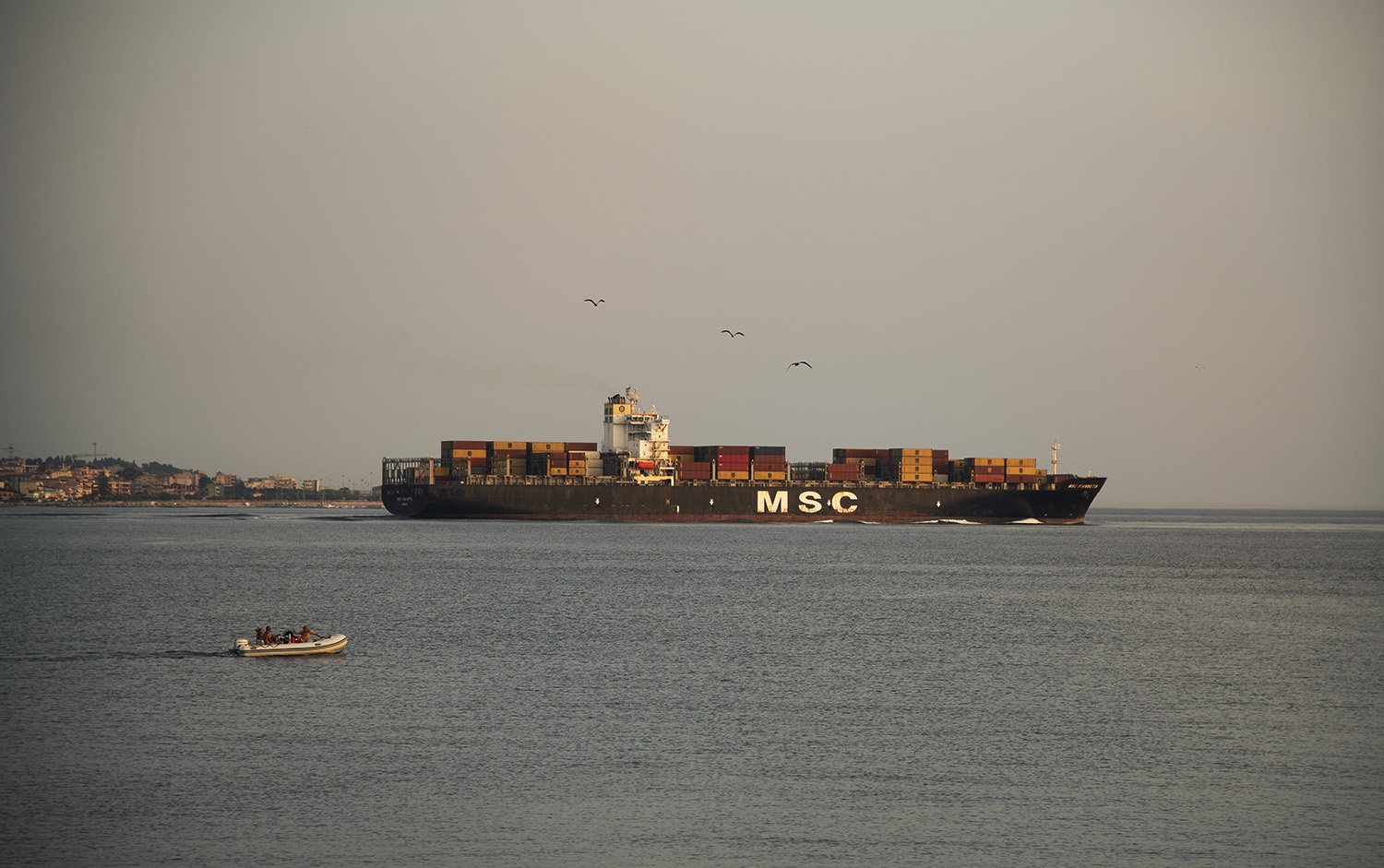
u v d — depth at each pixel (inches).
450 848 5191.9
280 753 6540.4
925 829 5472.4
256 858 5078.7
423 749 6628.9
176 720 7249.0
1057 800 5895.7
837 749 6717.5
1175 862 5157.5
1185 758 6653.5
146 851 5142.7
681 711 7564.0
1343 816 5718.5
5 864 4995.1
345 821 5497.1
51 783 6003.9
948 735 7052.2
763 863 5059.1
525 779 6102.4
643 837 5334.6
